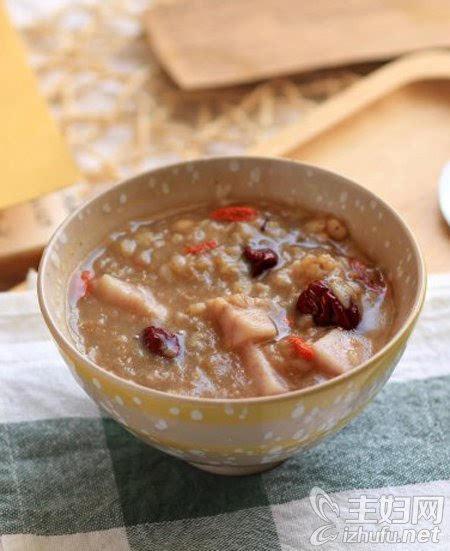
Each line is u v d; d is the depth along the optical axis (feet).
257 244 1.15
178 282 1.11
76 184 1.59
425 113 1.56
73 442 1.11
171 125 1.90
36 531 1.03
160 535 1.03
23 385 1.15
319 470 1.07
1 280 1.42
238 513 1.04
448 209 1.37
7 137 1.46
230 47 1.92
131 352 1.03
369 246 1.12
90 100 1.96
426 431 1.11
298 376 0.99
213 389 0.99
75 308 1.08
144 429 0.96
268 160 1.16
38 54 2.05
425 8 1.98
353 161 1.49
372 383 0.95
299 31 1.95
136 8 2.15
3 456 1.10
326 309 1.04
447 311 1.21
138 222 1.17
